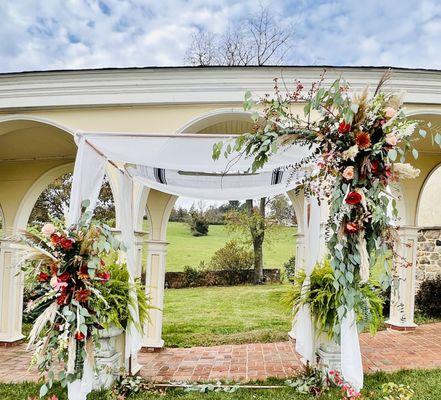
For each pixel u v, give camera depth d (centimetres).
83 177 340
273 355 563
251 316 959
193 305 1123
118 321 386
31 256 301
